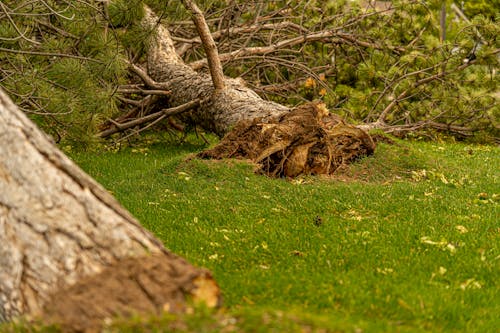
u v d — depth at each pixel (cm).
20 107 1553
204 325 603
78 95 1598
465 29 2305
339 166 1598
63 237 662
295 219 1228
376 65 2462
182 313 640
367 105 2348
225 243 1095
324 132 1576
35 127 693
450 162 1769
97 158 1922
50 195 668
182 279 668
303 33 2598
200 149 2161
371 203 1329
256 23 2523
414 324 771
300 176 1555
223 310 682
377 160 1630
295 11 2625
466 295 876
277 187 1447
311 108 1606
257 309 718
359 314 790
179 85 2130
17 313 655
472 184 1548
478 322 802
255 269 955
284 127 1566
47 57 1628
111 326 612
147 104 2234
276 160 1570
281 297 831
